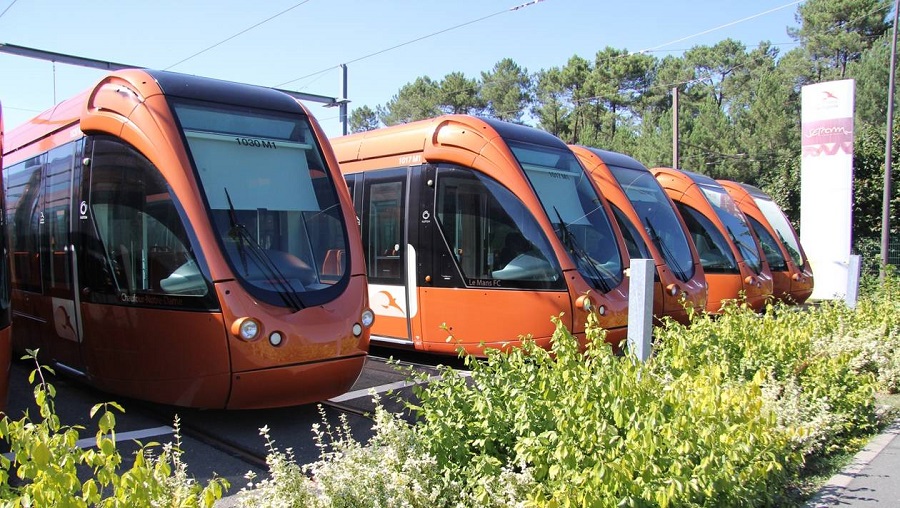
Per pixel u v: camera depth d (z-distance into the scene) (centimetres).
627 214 1198
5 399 544
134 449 617
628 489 374
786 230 1891
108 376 711
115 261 701
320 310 658
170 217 653
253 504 356
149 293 665
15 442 269
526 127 1012
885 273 1437
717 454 425
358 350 680
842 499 523
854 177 2772
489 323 898
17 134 976
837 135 1994
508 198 909
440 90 6166
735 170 4744
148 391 672
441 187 955
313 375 644
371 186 1048
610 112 6038
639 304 523
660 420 412
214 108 703
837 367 704
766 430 470
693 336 650
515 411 437
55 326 796
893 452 642
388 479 364
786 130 4697
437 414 428
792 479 550
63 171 788
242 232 660
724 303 789
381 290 1012
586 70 6138
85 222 736
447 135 961
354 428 692
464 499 382
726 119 5022
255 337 616
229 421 706
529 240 893
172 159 658
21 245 894
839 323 873
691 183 1537
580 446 399
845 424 675
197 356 630
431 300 947
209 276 627
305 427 693
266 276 651
